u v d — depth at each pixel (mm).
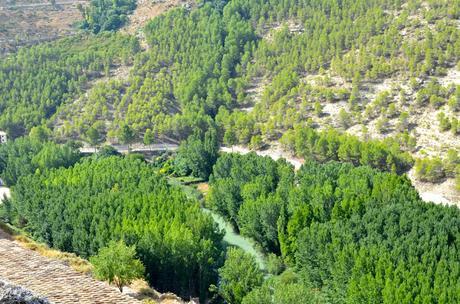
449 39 176500
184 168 166625
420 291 73188
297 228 102562
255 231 113438
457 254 82438
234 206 126125
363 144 145125
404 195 107438
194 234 98875
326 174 127375
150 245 90875
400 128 156250
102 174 129125
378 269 78812
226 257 104188
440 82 166000
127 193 114625
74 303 35750
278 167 135250
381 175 120375
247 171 134875
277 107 176625
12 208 131500
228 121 178125
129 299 37625
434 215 96250
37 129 180750
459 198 129875
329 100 175375
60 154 162375
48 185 126188
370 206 104250
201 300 93000
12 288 26438
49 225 109750
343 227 94562
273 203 110688
